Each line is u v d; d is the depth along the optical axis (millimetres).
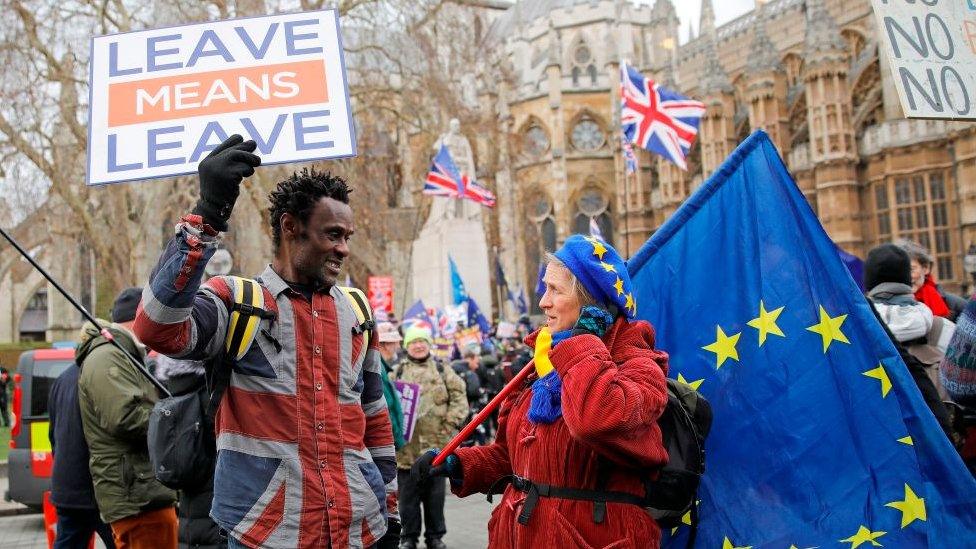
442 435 8477
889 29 4746
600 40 66375
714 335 3803
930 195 38844
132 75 4055
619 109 60219
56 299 55062
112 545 5527
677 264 3898
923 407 3490
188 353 2842
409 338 8719
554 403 2996
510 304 51438
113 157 3977
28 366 10664
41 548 9141
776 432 3633
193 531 4285
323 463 2986
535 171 62469
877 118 43719
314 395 3031
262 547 2867
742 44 56469
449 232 25328
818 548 3479
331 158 4066
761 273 3793
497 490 3516
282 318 3043
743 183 3900
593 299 3090
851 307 3654
